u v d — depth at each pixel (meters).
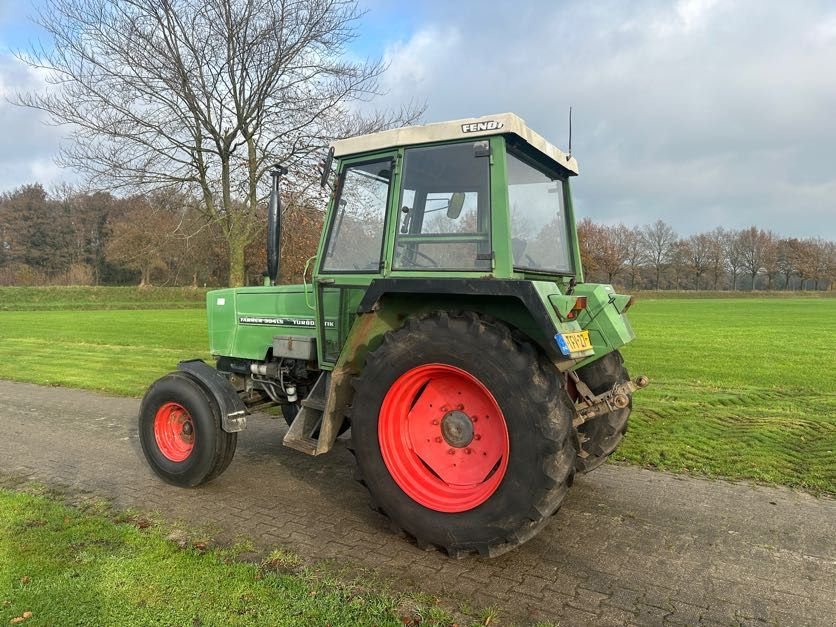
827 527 3.81
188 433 4.60
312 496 4.36
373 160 3.85
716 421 6.42
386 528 3.78
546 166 4.18
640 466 5.04
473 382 3.23
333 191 4.03
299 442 3.86
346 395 3.80
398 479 3.47
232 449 4.49
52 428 6.39
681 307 38.97
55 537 3.54
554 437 2.96
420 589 3.01
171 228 18.39
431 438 3.54
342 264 3.98
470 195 3.47
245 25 15.84
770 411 6.89
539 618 2.77
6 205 53.91
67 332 17.75
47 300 36.81
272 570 3.18
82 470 4.95
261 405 5.09
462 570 3.22
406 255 3.65
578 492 4.42
